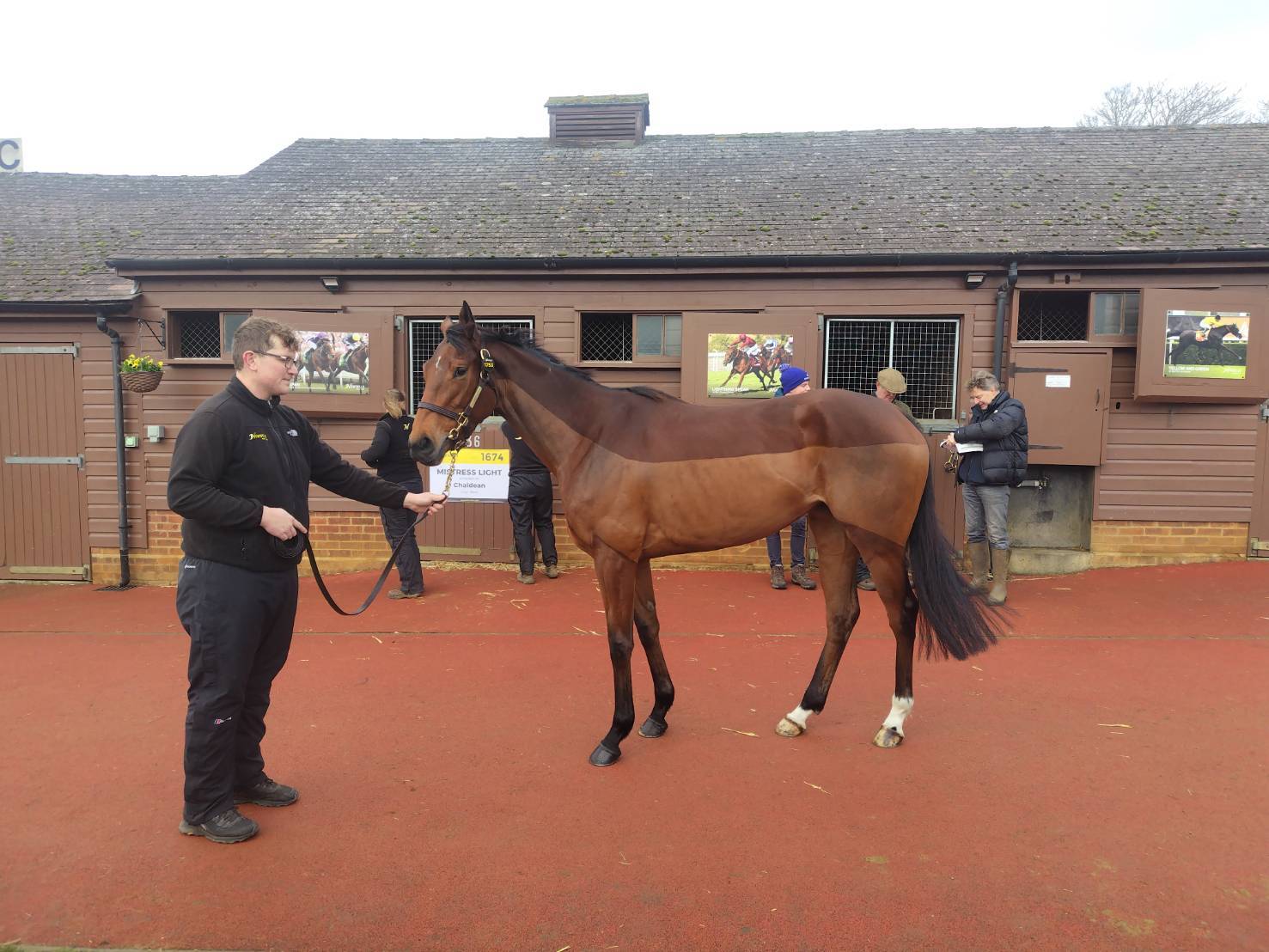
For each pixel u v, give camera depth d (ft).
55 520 22.79
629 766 10.14
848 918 7.03
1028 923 6.94
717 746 10.73
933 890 7.42
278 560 8.29
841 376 21.66
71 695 12.96
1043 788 9.41
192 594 7.94
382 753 10.60
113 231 26.73
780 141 28.96
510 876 7.74
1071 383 20.40
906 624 10.48
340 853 8.16
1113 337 20.51
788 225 22.15
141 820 8.88
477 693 12.84
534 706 12.27
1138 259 19.75
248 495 8.07
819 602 18.44
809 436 10.07
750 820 8.75
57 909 7.25
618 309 21.56
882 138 28.37
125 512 22.50
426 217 23.63
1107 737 10.82
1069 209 21.99
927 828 8.53
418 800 9.28
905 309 20.84
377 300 21.94
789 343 20.74
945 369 21.38
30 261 24.26
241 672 8.16
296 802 9.23
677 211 23.39
